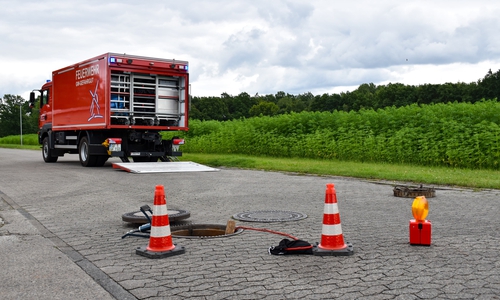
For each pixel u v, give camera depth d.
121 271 4.75
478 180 12.29
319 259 5.09
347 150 21.50
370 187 11.84
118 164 17.62
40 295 4.08
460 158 17.14
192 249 5.59
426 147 17.97
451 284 4.18
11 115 127.19
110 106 17.66
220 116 83.38
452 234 6.26
